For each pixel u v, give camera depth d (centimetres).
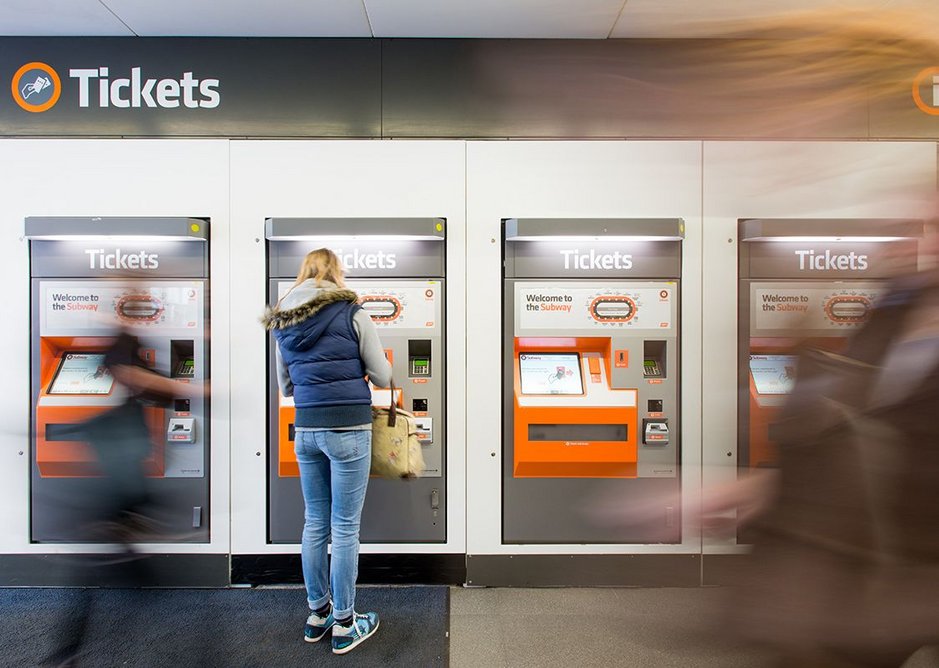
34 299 244
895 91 266
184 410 245
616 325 247
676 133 265
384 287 246
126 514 236
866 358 82
